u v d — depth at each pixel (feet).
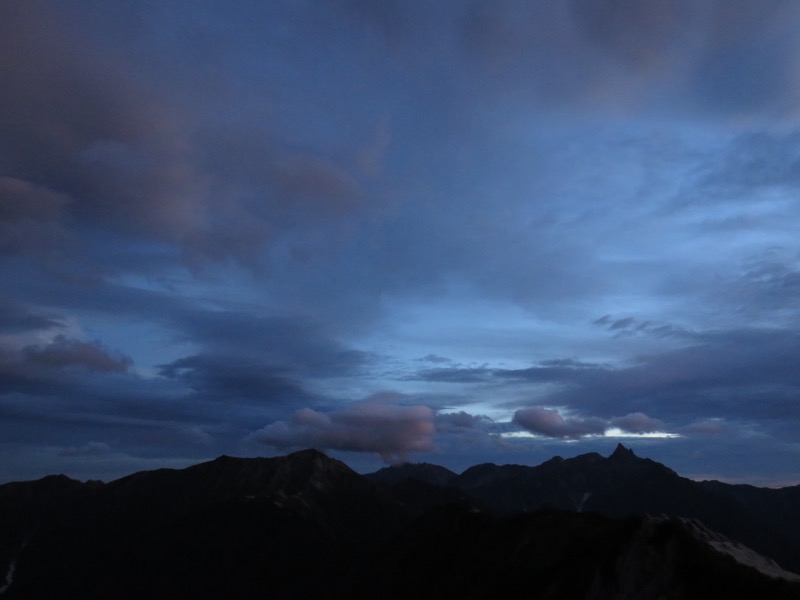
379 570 490.08
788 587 272.92
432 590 422.41
